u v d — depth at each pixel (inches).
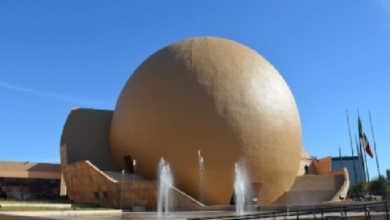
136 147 1100.5
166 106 1059.3
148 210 950.4
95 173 1052.5
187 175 1021.8
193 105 1039.0
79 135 1262.3
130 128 1122.0
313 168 1497.3
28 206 940.6
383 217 583.2
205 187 1015.6
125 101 1167.0
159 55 1182.3
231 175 1010.7
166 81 1089.4
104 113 1321.4
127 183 988.6
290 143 1100.5
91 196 1070.4
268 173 1048.8
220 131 1019.3
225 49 1147.3
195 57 1115.3
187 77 1075.3
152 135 1063.0
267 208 869.8
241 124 1030.4
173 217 756.6
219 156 1010.1
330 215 660.1
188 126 1027.9
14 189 1721.2
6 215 608.7
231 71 1090.1
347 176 1165.7
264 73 1135.6
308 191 1117.1
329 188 1143.0
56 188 1803.6
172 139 1034.7
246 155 1023.0
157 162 1051.9
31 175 1697.8
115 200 1005.2
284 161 1078.4
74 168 1127.6
